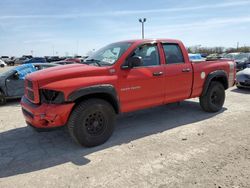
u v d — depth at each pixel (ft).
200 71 19.34
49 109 13.01
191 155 12.87
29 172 11.69
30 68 29.91
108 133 14.87
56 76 13.25
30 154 13.74
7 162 12.78
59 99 13.17
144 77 15.93
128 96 15.43
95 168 11.85
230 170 11.18
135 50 15.79
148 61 16.53
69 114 13.48
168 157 12.73
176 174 10.98
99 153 13.53
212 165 11.69
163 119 19.75
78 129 13.62
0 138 16.39
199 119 19.43
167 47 17.71
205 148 13.70
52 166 12.23
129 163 12.21
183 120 19.29
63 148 14.47
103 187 10.20
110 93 14.30
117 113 15.53
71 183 10.60
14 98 28.94
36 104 13.74
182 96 18.66
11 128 18.52
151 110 22.71
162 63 17.13
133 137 15.84
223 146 13.91
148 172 11.27
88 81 13.60
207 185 10.02
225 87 21.97
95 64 15.56
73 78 13.48
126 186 10.19
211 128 17.12
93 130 14.25
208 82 19.92
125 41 17.06
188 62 18.79
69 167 12.05
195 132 16.42
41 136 16.62
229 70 21.72
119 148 14.11
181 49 18.53
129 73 15.29
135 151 13.62
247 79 32.55
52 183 10.66
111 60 15.42
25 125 19.21
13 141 15.80
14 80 28.22
